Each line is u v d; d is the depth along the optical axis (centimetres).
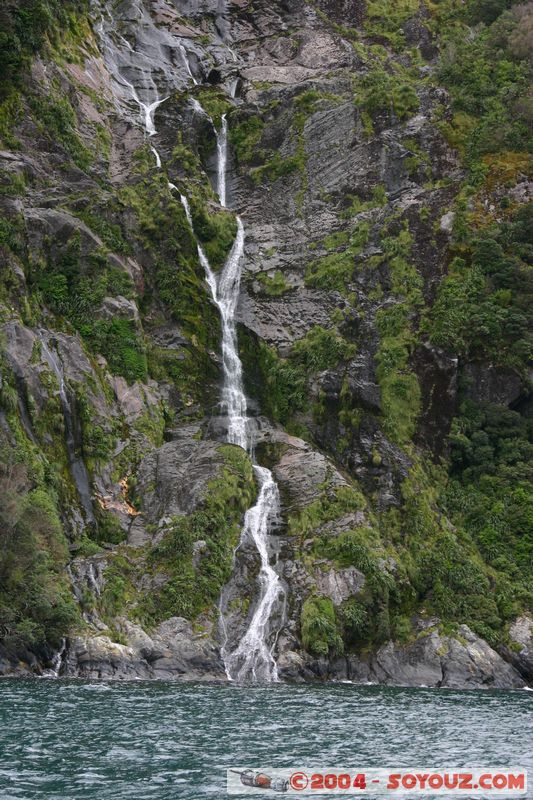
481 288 6650
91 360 5681
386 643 4984
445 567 5459
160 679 4303
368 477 5884
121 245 6284
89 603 4500
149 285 6412
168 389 6066
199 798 2233
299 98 7969
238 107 7956
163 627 4622
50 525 4600
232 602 4919
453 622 5162
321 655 4803
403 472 5909
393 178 7412
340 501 5522
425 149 7525
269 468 5841
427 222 7044
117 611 4594
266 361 6544
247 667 4659
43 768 2441
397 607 5197
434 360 6419
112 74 8012
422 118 7706
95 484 5247
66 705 3262
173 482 5312
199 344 6359
